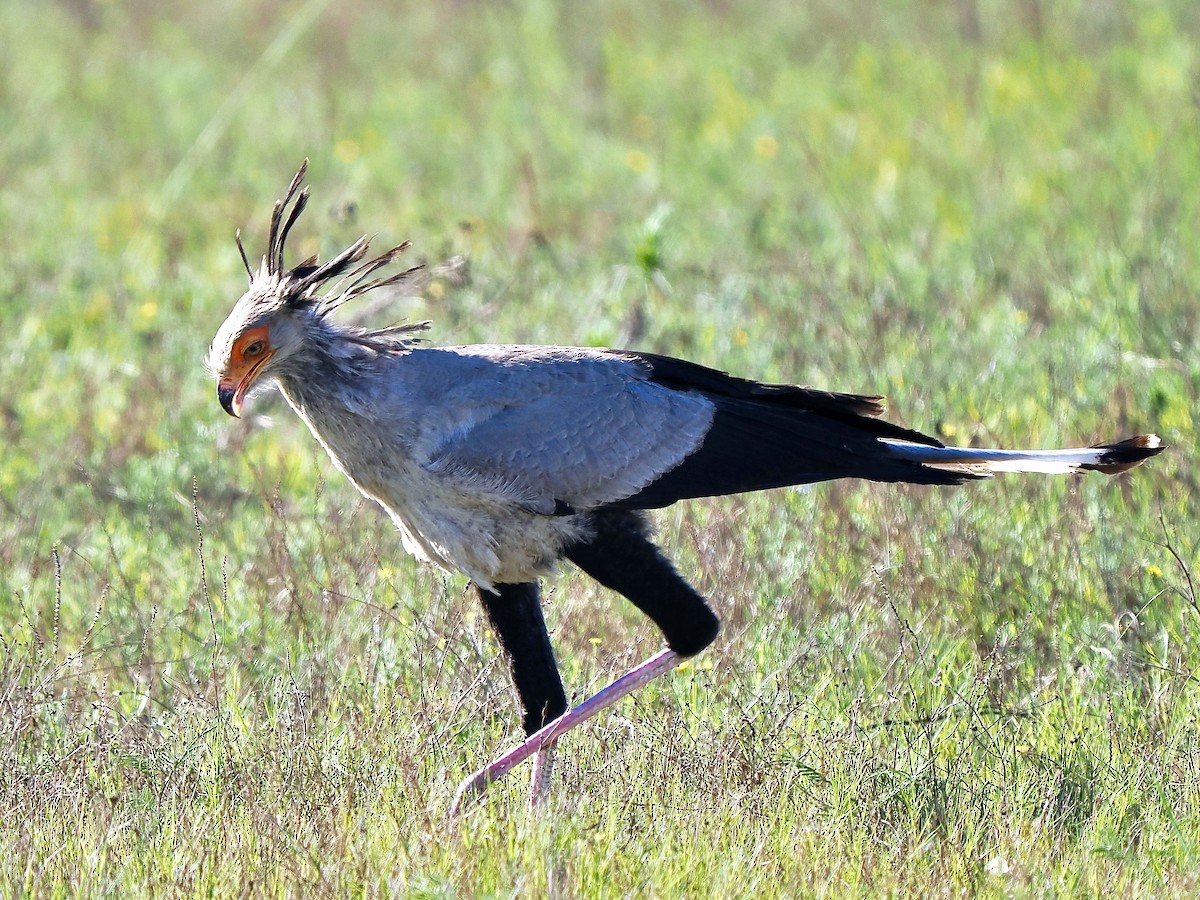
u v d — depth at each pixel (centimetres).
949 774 1522
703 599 1633
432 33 4581
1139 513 1983
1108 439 2086
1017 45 3975
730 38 4300
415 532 1633
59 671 1642
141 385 2458
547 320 2614
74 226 3278
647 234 2758
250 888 1310
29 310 2792
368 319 2581
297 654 1764
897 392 2245
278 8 4841
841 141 3503
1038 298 2581
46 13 4881
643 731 1588
